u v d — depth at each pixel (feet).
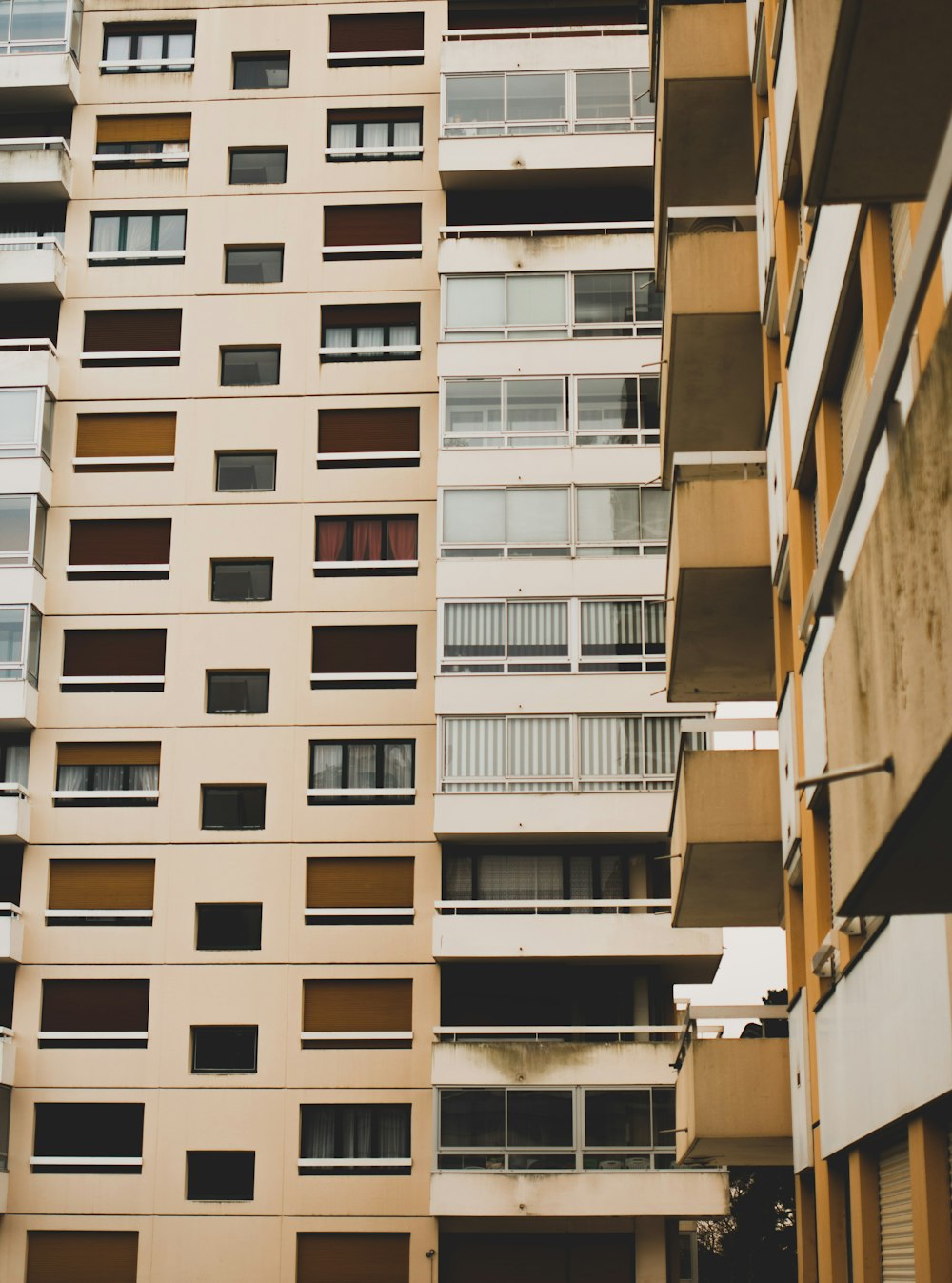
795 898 56.03
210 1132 105.60
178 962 109.09
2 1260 103.81
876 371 19.22
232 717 113.70
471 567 112.68
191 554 117.08
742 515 59.82
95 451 119.65
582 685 110.11
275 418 119.96
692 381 66.33
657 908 108.68
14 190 124.36
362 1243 103.24
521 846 110.83
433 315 121.80
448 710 109.81
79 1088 106.93
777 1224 186.80
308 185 125.18
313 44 128.57
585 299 118.42
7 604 114.32
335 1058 106.73
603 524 113.60
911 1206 35.50
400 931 108.78
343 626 115.44
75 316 122.52
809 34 24.68
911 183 25.63
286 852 111.04
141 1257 103.50
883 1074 35.88
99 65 128.77
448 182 123.03
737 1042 57.26
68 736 113.91
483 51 124.26
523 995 108.99
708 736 109.09
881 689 19.44
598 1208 100.73
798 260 47.32
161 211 125.08
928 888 21.36
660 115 70.13
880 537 19.30
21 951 109.70
